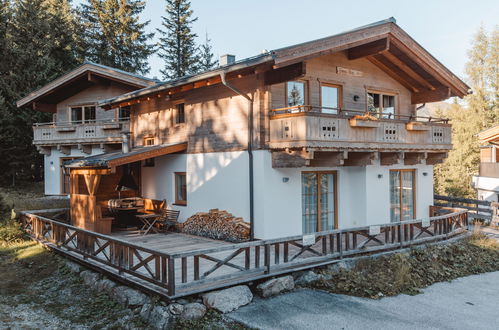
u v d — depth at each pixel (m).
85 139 20.20
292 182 10.85
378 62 13.08
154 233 12.75
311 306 7.06
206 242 11.04
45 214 14.28
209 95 12.20
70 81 19.84
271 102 10.50
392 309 7.05
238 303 6.91
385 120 11.31
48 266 10.04
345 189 12.24
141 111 15.65
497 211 15.27
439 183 31.00
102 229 12.38
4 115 23.91
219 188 11.80
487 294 8.06
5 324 6.75
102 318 6.96
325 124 9.86
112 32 33.41
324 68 11.67
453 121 31.58
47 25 26.97
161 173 14.44
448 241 11.33
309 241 8.37
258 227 10.41
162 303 6.59
